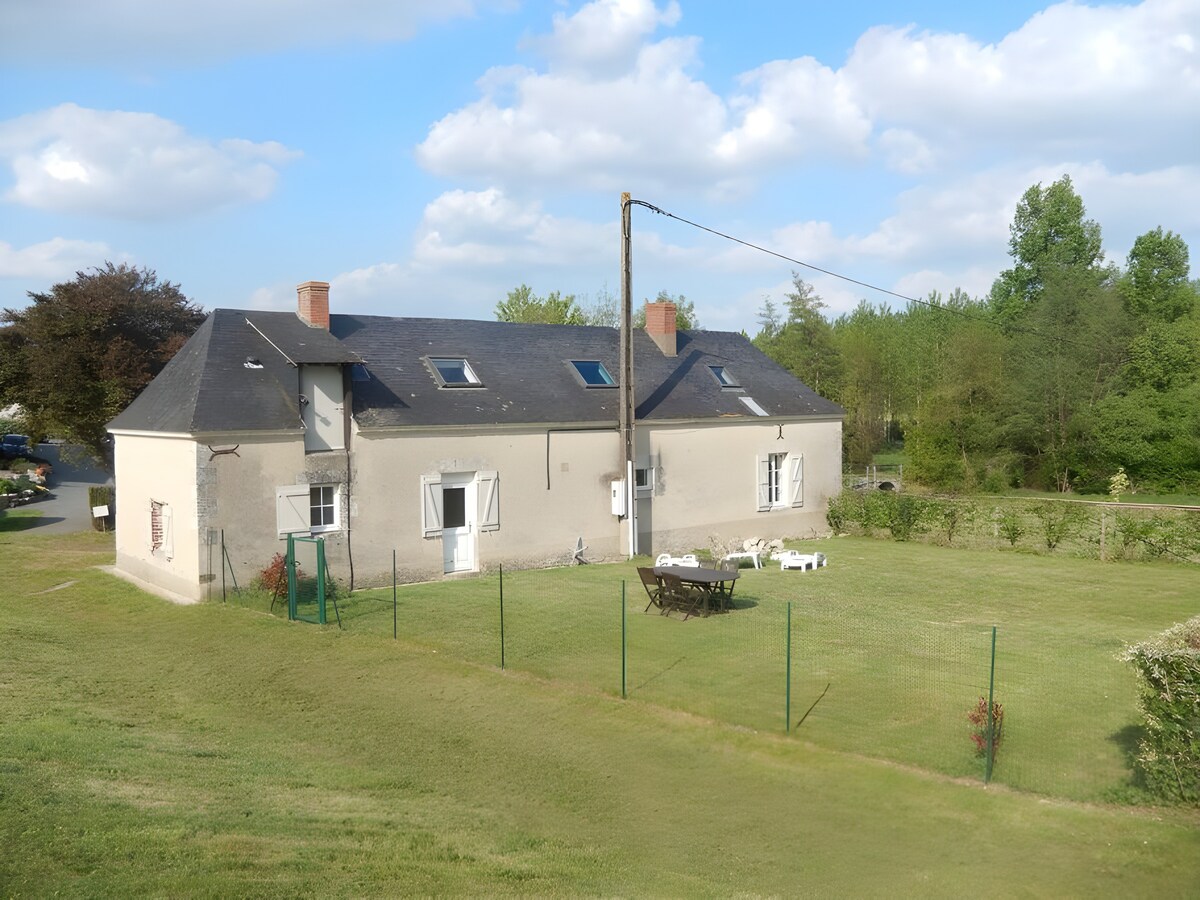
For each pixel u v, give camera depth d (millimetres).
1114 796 8430
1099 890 6930
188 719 11234
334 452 18734
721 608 16438
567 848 7816
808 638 14391
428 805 8711
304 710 11680
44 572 20938
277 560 17312
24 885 5887
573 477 22422
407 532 19688
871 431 52688
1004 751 9570
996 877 7223
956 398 44344
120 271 28297
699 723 10742
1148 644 8617
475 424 20484
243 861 6785
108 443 28984
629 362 22812
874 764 9414
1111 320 43594
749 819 8508
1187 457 41000
